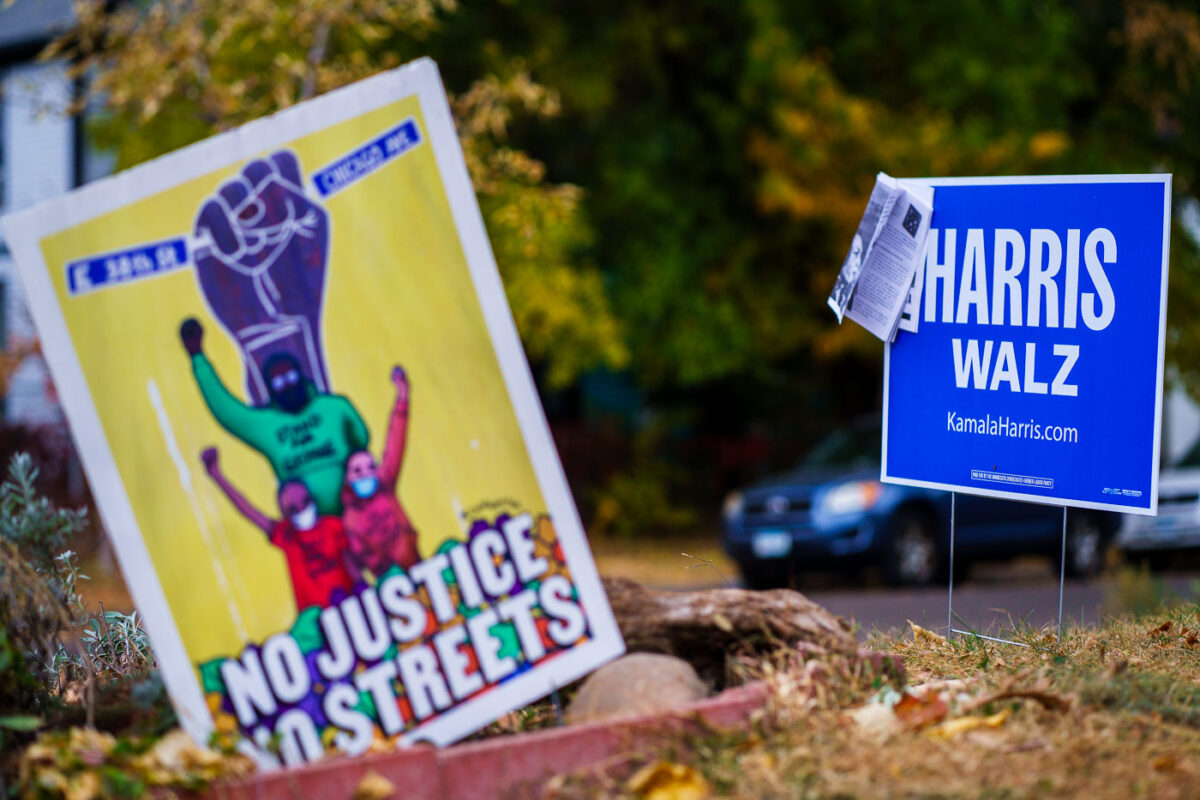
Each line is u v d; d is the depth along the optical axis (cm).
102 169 1955
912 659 446
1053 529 1341
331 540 329
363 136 342
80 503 1470
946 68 1545
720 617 372
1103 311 442
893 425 489
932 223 477
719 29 1677
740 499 1277
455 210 345
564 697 379
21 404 1697
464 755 306
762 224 1669
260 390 331
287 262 336
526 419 343
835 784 297
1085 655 437
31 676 352
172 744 312
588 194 1568
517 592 337
